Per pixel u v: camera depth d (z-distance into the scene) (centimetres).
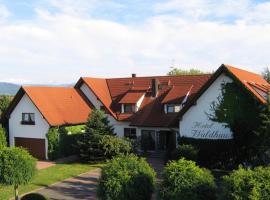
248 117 3119
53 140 4100
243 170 1631
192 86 4294
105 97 4803
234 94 3186
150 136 4228
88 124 3894
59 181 3127
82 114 4519
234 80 3144
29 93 4188
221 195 1593
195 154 3089
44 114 4084
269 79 5606
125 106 4559
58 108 4319
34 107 4209
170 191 1747
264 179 1542
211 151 3275
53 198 2647
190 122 3425
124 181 1948
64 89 4684
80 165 3762
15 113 4378
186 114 3447
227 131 3241
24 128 4309
